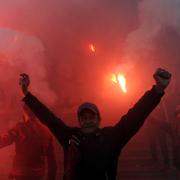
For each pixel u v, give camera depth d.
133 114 2.56
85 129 2.62
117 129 2.59
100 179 2.55
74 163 2.55
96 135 2.60
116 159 2.60
